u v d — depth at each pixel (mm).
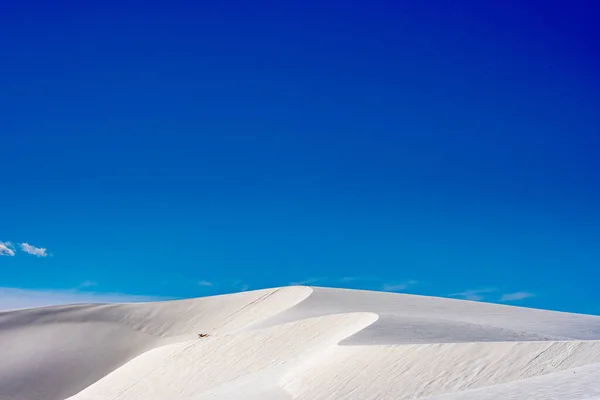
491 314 46156
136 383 46188
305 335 42688
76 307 73062
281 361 39156
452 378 25875
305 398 28641
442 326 36000
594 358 24125
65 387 59375
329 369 30562
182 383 42969
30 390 58531
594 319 43031
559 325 38375
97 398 46250
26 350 64750
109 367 62812
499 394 21297
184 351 48125
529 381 22625
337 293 60312
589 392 19188
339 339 36094
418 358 28016
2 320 69812
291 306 54219
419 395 25391
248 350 44031
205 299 74062
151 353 51062
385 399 26031
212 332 64188
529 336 32219
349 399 27078
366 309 48906
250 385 33938
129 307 73625
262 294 70625
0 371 61094
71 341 66562
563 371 23484
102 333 68188
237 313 67562
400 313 45938
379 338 32844
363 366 29203
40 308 72562
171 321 70375
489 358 26344
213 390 36062
